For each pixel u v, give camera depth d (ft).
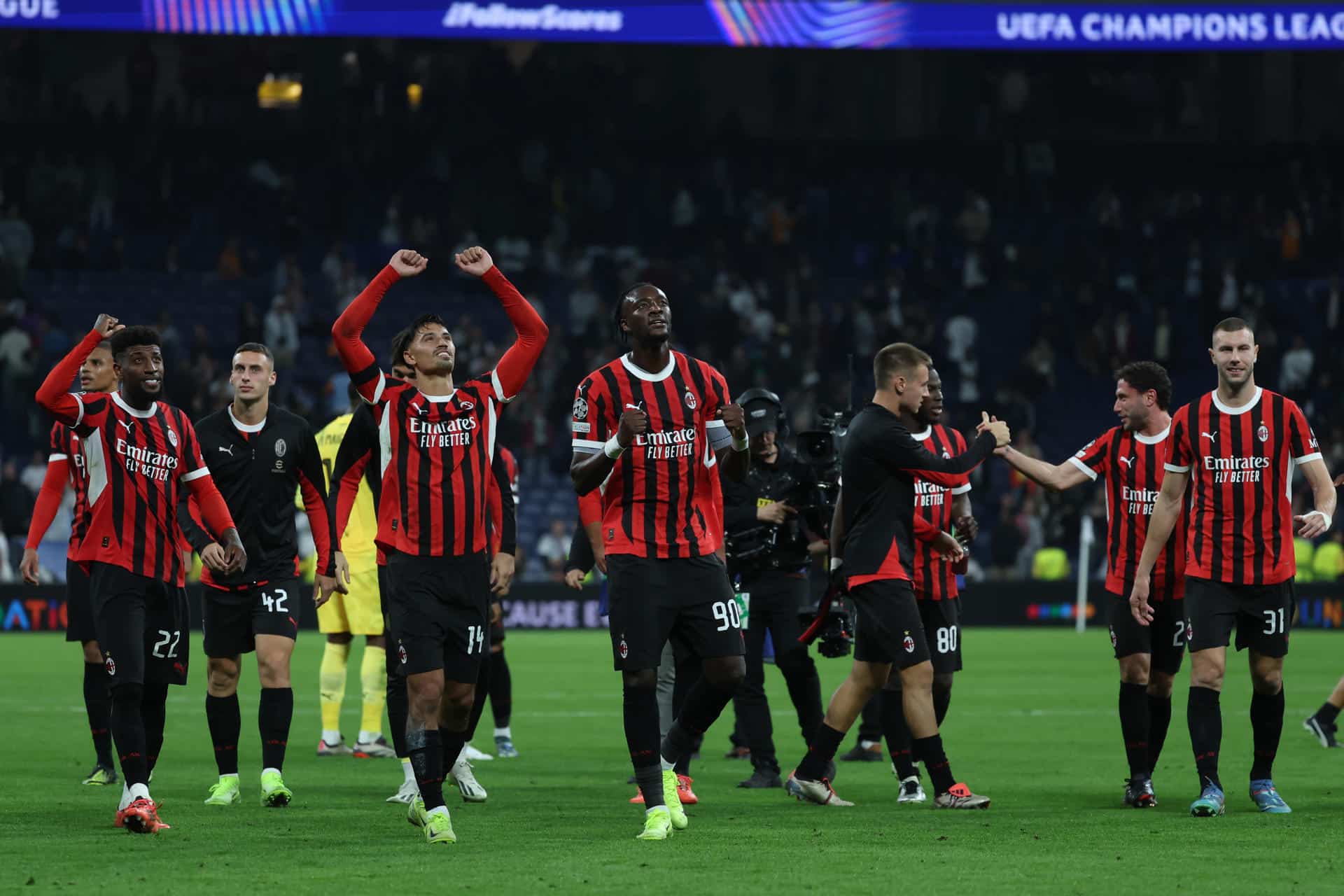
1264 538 81.82
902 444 82.84
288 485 87.30
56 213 349.00
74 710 142.61
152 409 78.43
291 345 327.26
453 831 73.67
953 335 359.66
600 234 376.27
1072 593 292.40
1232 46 333.01
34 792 89.40
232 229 362.53
